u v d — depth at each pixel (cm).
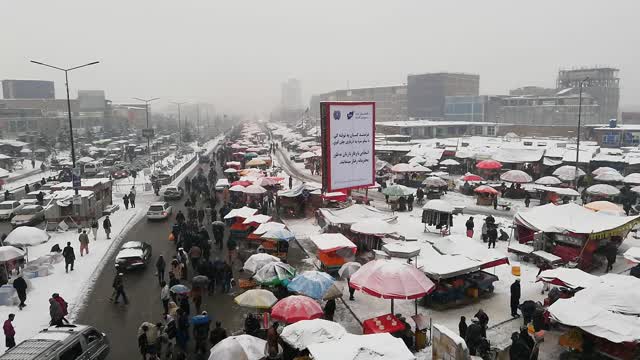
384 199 4616
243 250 2939
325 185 3303
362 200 4341
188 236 2750
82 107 17762
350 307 2081
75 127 13900
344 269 2116
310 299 1658
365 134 3428
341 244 2352
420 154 6103
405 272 1748
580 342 1577
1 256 2217
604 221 2586
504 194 4500
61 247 3064
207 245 2639
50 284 2402
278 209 4019
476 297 2134
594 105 11088
